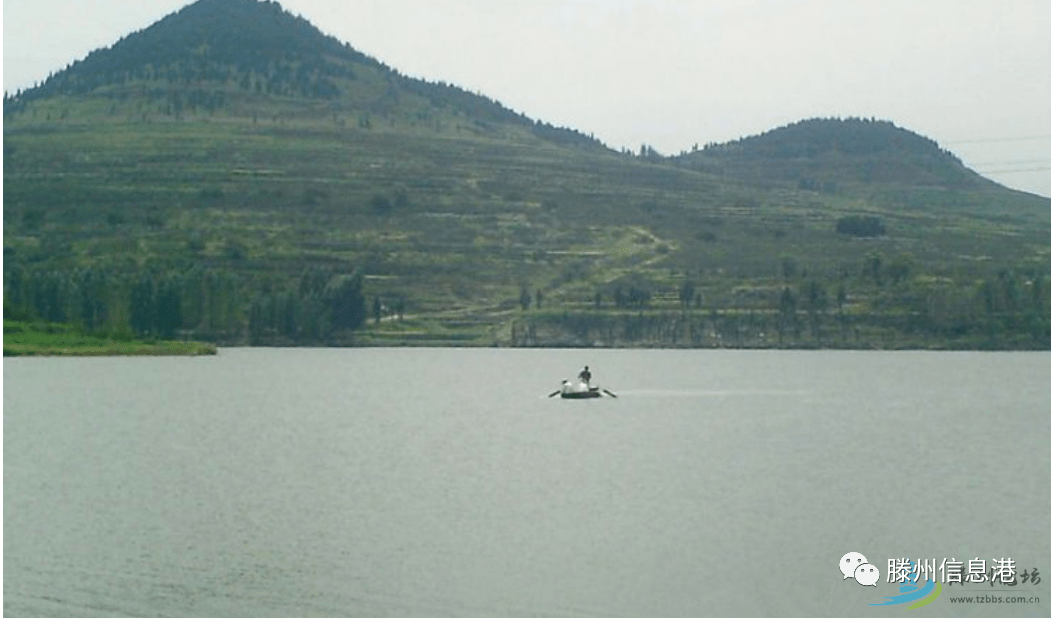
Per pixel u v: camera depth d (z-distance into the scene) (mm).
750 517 119000
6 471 149625
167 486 137500
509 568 97312
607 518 117938
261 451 171875
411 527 112875
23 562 98562
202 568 96750
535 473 149125
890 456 169375
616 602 88312
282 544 105500
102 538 107812
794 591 91625
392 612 85750
